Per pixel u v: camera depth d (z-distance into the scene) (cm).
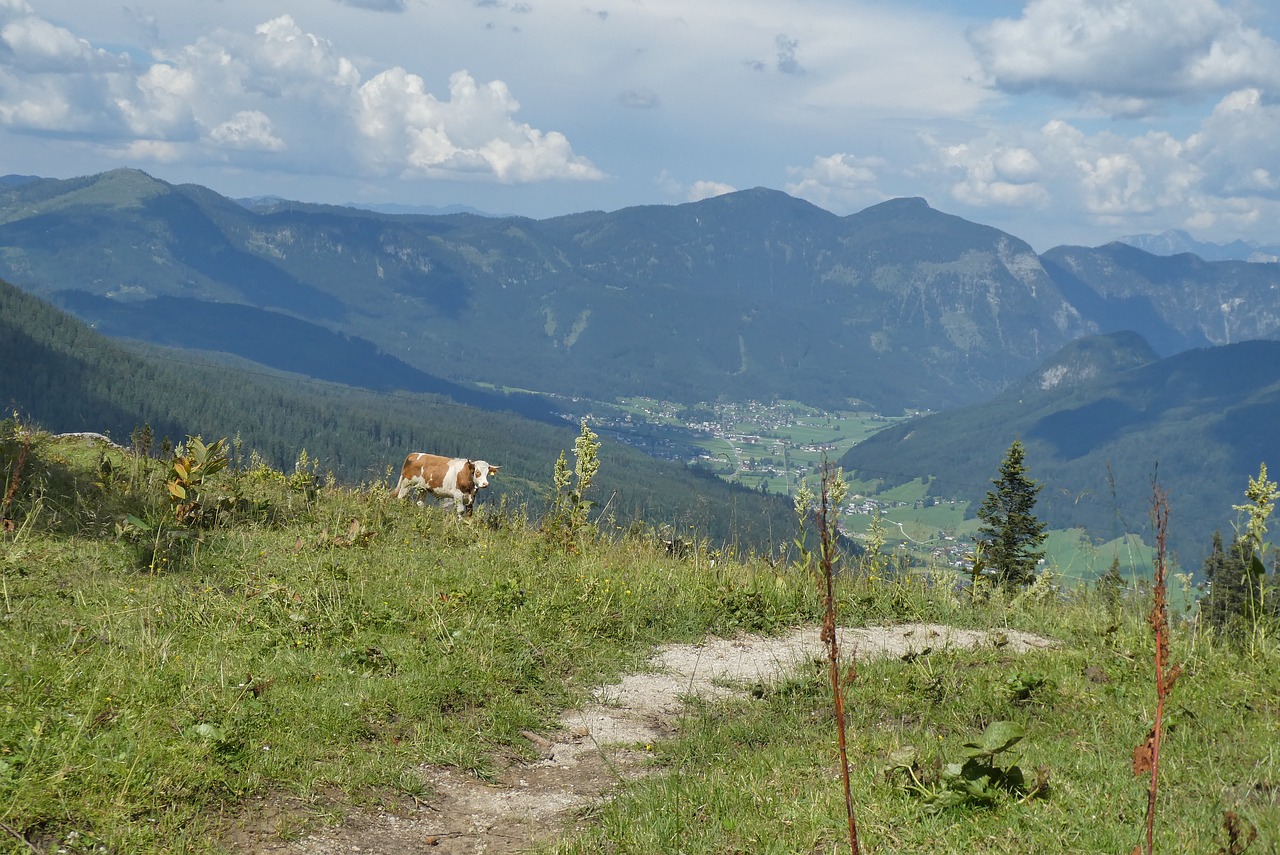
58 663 727
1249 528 966
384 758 701
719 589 1296
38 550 1100
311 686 796
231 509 1411
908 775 625
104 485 1409
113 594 979
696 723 848
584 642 1060
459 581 1193
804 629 1226
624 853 577
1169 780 618
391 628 990
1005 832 543
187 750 621
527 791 705
